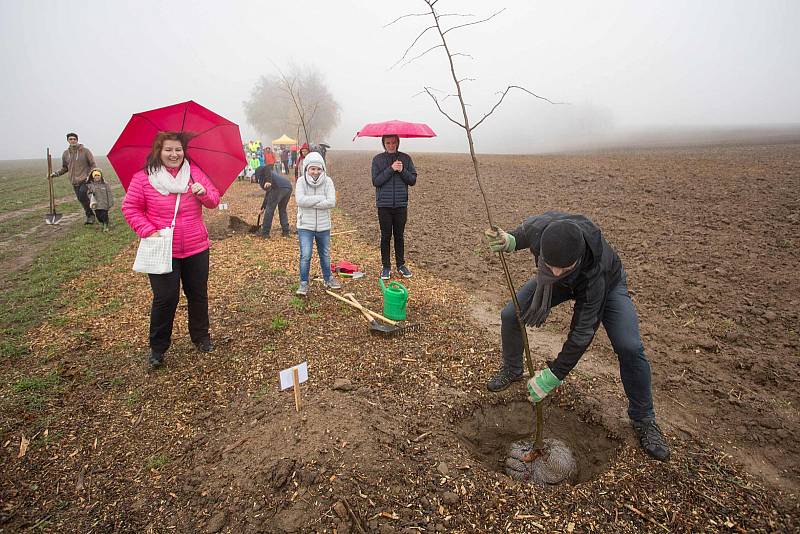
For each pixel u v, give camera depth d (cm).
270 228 1001
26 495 297
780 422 352
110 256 833
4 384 414
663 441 330
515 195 1186
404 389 394
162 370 434
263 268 730
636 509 278
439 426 349
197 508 280
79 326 534
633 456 322
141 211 404
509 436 381
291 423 329
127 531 271
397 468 298
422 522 266
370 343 477
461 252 796
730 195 940
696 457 323
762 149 1872
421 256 788
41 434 351
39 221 1238
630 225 835
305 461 294
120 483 306
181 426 357
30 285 688
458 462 310
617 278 318
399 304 511
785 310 512
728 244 701
